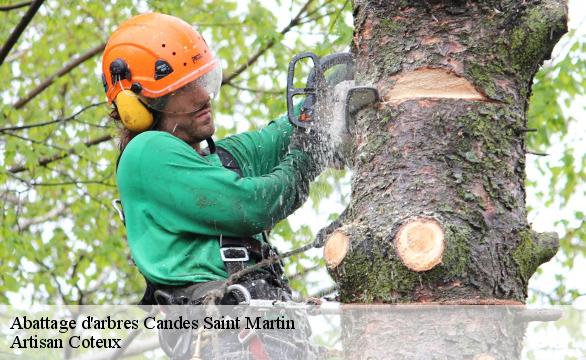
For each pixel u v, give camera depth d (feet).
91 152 47.01
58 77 49.37
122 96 21.11
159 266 19.92
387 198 17.56
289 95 20.53
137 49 21.11
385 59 18.38
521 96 18.35
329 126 20.26
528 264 17.53
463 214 17.19
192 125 21.40
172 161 20.15
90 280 51.96
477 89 17.89
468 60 17.98
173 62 21.06
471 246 16.96
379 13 18.62
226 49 50.72
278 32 44.21
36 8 37.73
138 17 21.75
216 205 19.81
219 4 52.16
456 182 17.38
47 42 53.21
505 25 18.17
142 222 20.38
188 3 51.78
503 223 17.39
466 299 16.74
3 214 48.34
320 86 20.45
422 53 18.12
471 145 17.60
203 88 21.35
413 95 17.95
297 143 21.09
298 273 43.65
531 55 18.31
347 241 17.37
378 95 18.08
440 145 17.58
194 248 20.04
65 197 51.65
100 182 47.88
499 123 17.87
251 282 19.79
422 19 18.26
